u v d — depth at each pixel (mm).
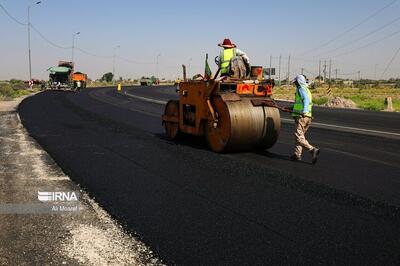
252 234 5238
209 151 10609
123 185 7398
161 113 21406
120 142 11930
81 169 8578
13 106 24109
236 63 10828
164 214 5941
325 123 18016
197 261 4531
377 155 10430
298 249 4824
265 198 6656
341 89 84562
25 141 11938
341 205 6359
